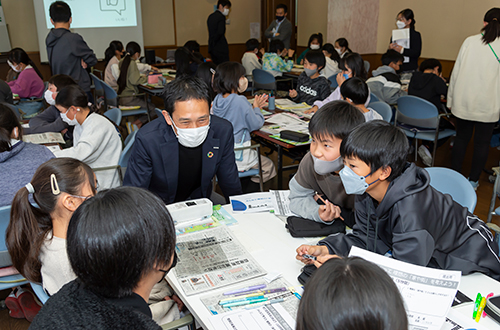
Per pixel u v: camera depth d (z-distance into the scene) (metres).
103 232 0.69
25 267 1.33
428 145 4.37
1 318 2.12
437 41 6.45
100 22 7.04
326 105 1.45
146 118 5.06
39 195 1.26
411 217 1.12
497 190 2.19
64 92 2.44
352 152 1.08
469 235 1.25
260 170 2.86
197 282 1.24
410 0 6.69
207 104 1.60
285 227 1.58
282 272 1.30
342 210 1.61
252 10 8.85
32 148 1.85
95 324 0.68
